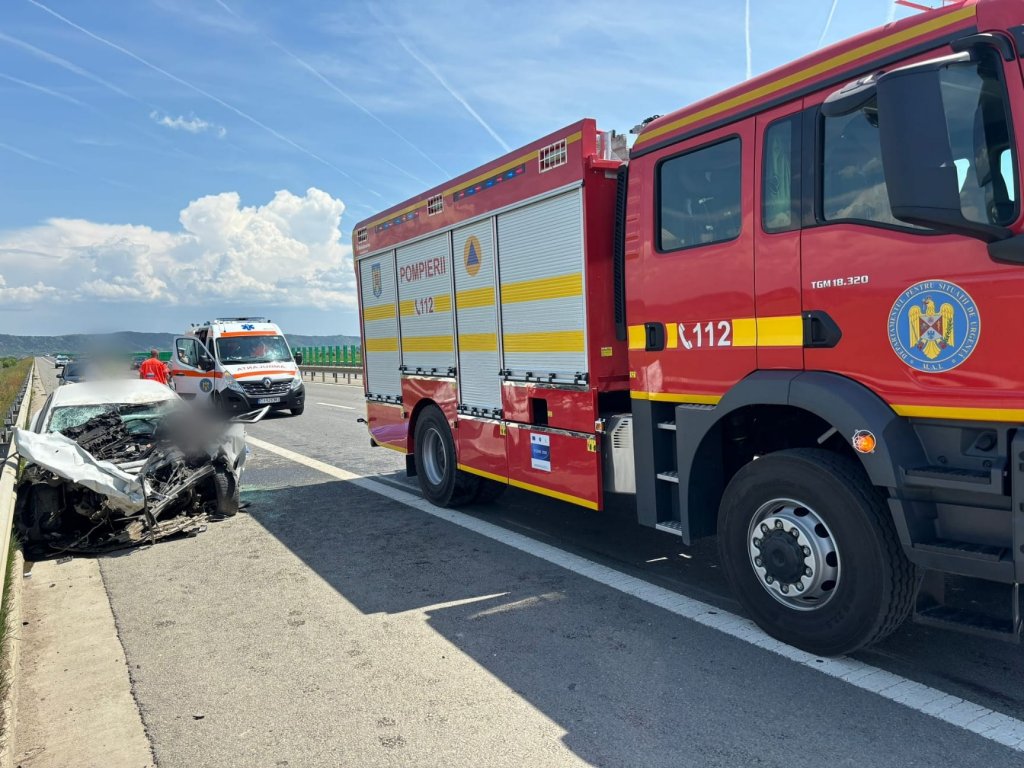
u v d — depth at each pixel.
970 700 3.18
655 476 4.48
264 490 8.55
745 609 3.94
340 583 5.16
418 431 7.52
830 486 3.41
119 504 6.16
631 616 4.30
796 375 3.54
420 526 6.60
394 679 3.66
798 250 3.53
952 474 2.97
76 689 3.72
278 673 3.79
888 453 3.13
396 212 7.65
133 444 7.03
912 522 3.12
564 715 3.22
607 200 4.93
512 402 5.81
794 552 3.58
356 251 8.74
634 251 4.54
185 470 6.87
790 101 3.57
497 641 4.05
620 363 5.02
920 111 2.66
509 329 5.78
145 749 3.14
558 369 5.23
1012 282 2.77
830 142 3.40
